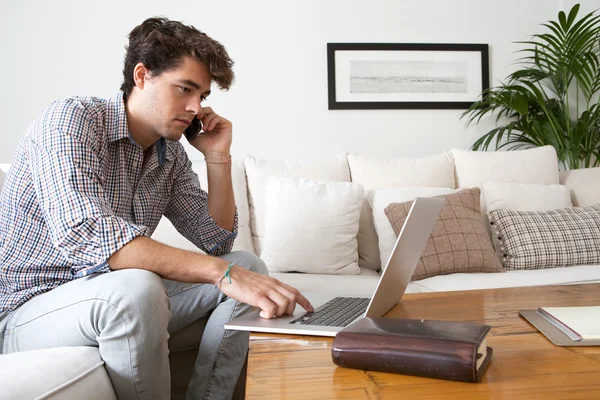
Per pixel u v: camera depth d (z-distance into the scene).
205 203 1.67
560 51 3.27
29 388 0.82
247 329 0.93
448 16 3.52
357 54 3.44
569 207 2.73
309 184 2.53
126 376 1.06
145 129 1.39
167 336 1.12
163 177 1.56
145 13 3.32
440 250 2.31
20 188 1.25
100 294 1.07
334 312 1.04
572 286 1.31
